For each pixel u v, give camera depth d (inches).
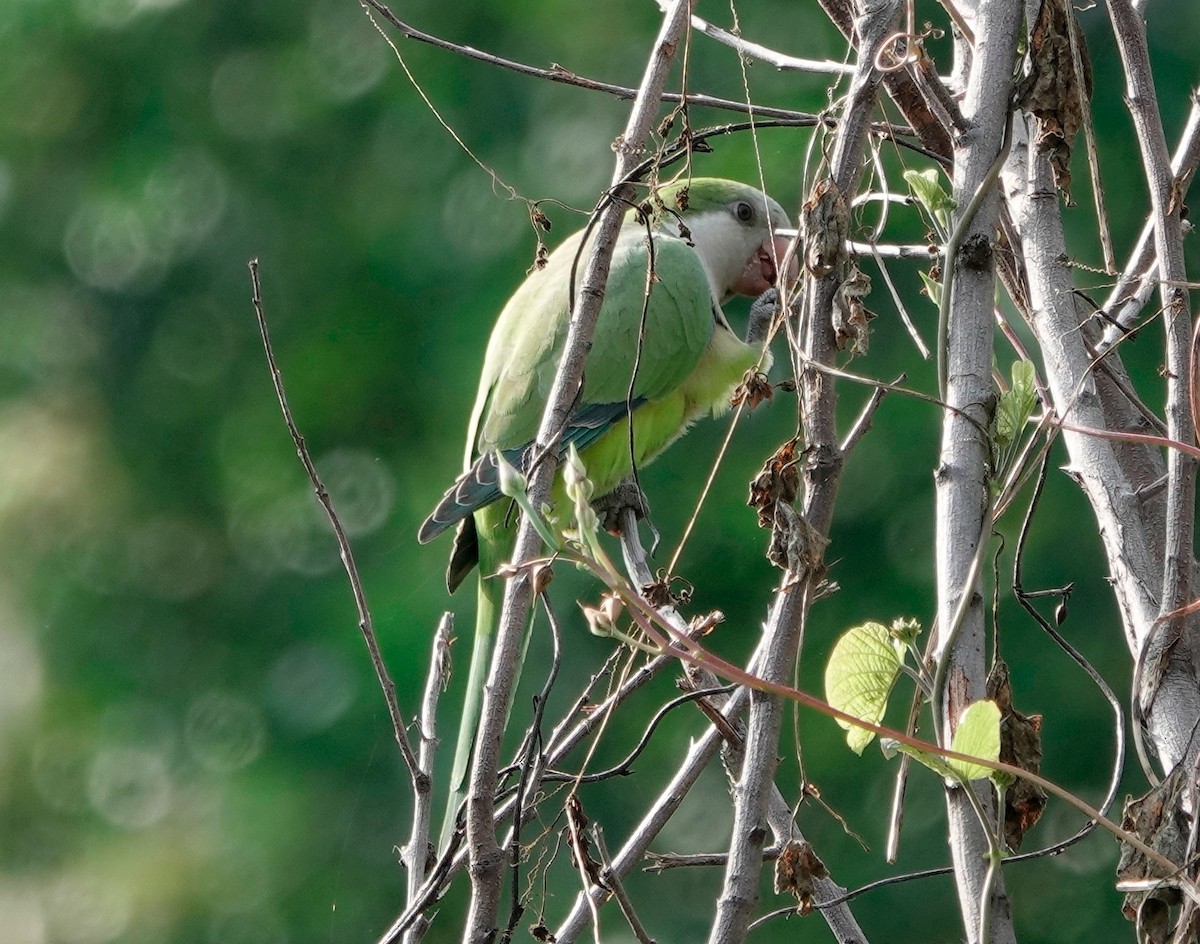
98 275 577.6
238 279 561.6
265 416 554.3
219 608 556.4
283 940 488.1
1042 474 158.1
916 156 263.4
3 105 576.1
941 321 140.4
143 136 569.3
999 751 133.8
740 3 510.9
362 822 493.4
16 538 577.0
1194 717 144.6
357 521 542.0
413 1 558.9
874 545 482.0
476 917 144.2
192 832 527.5
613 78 536.7
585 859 155.2
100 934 524.7
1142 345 425.4
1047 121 156.5
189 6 573.6
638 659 302.4
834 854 461.4
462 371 519.5
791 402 486.3
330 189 561.0
